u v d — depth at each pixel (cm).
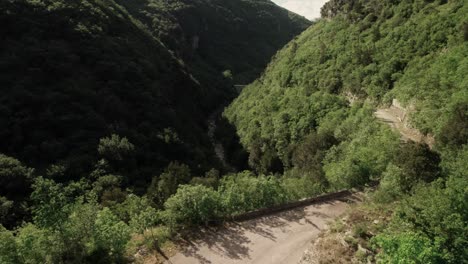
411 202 1612
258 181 2567
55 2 7162
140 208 2416
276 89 8219
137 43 8519
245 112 9119
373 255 1569
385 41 5859
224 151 8512
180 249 1972
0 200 3816
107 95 6356
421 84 4281
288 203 2525
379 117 4472
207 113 11075
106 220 1792
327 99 5956
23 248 1523
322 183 3198
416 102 4138
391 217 1803
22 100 5253
